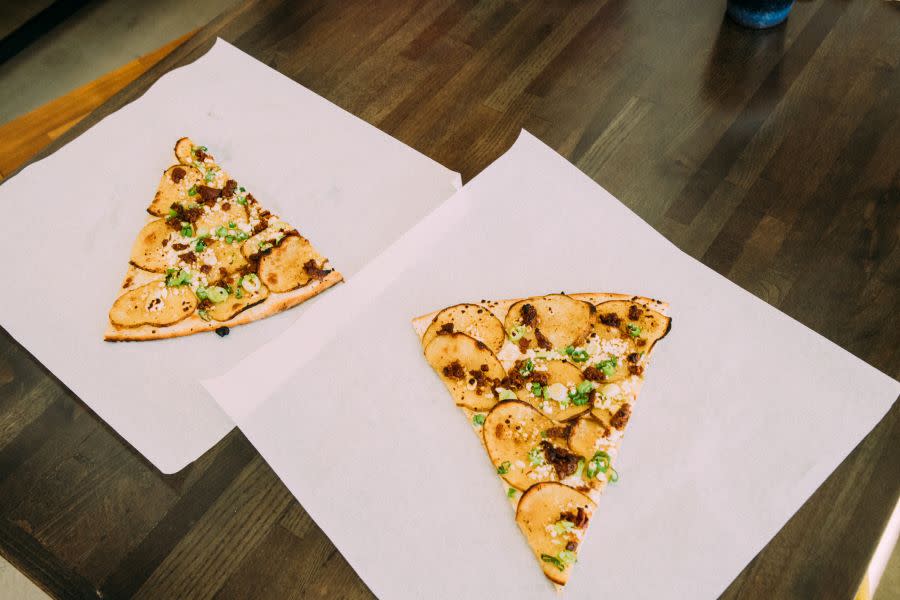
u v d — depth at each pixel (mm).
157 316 634
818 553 513
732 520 523
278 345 597
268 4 801
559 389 585
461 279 627
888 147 674
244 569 530
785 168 669
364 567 521
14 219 689
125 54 1235
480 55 753
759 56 731
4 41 1226
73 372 609
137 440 572
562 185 658
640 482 541
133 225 688
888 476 532
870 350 587
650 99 714
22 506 559
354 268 650
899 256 623
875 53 725
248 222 678
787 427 549
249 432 569
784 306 608
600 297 612
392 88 739
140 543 542
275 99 737
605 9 776
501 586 515
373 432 571
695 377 574
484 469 560
